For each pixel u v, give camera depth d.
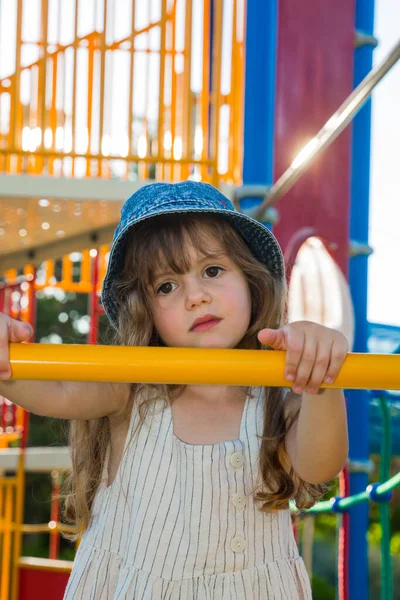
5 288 4.89
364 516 2.88
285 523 1.53
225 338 1.47
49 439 11.96
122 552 1.46
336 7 2.87
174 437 1.48
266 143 2.79
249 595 1.43
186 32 3.31
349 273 2.96
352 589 2.84
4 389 1.37
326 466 1.31
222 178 3.57
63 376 1.03
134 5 3.36
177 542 1.43
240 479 1.46
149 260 1.53
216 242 1.54
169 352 1.04
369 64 3.02
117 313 1.67
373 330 4.60
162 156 3.26
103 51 3.31
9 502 4.87
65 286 4.85
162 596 1.42
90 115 3.67
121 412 1.51
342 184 2.79
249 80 2.81
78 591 1.47
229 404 1.53
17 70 3.31
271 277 1.59
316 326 1.10
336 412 1.27
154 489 1.45
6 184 3.31
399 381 1.08
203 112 3.63
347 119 1.92
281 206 2.73
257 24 2.82
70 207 3.56
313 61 2.83
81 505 1.55
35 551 12.03
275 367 1.06
